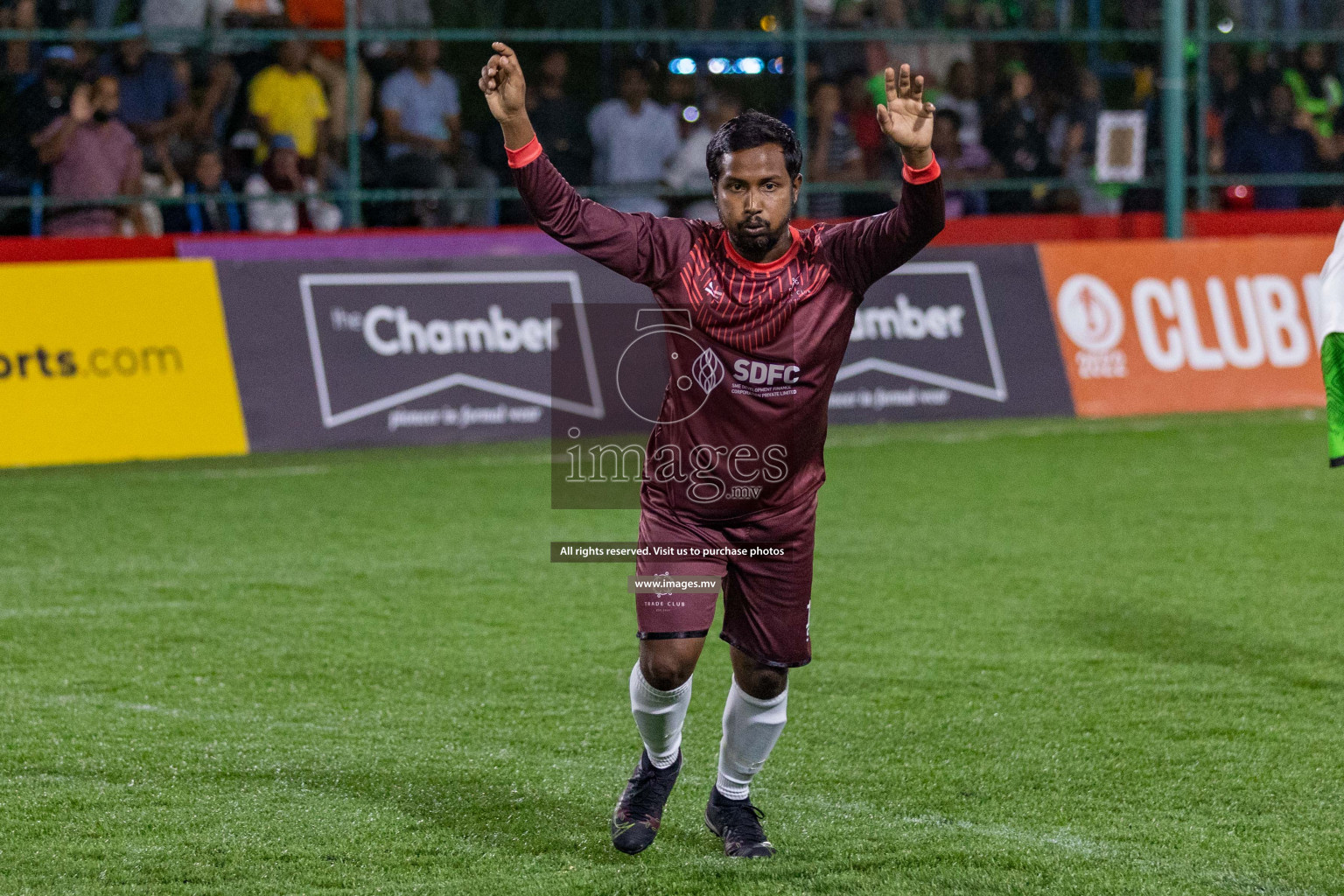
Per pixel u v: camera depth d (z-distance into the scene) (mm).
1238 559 24172
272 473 31844
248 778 14758
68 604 21750
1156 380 39312
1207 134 46281
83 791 14359
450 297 35500
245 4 38656
